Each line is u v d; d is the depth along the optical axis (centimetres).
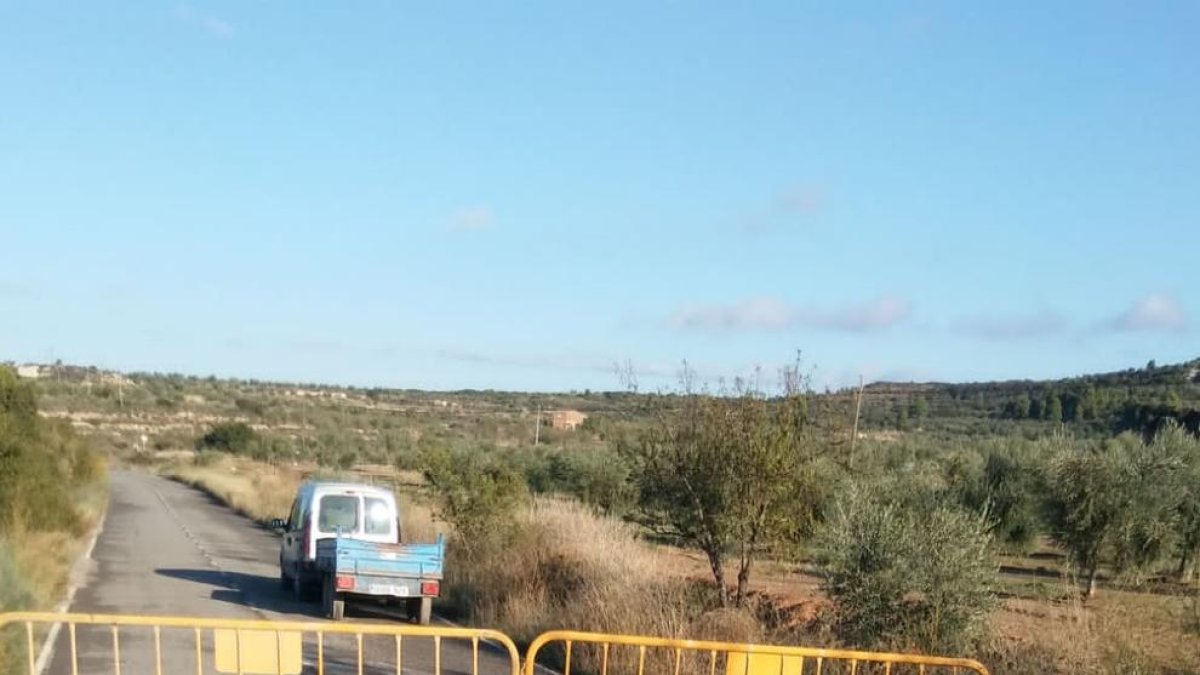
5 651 1044
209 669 1223
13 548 1823
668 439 1464
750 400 1448
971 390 7475
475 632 745
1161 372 6372
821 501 1429
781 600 1492
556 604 1532
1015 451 2539
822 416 1475
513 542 1952
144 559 2558
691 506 1451
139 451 9275
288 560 2028
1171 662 1062
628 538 1900
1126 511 2025
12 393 3453
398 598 1662
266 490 4759
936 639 1124
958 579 1148
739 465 1405
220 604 1817
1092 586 1875
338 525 1900
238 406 12244
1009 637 1163
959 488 2498
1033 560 2611
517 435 7944
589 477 3422
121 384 13088
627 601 1355
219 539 3247
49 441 4153
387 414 11375
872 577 1159
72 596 1834
